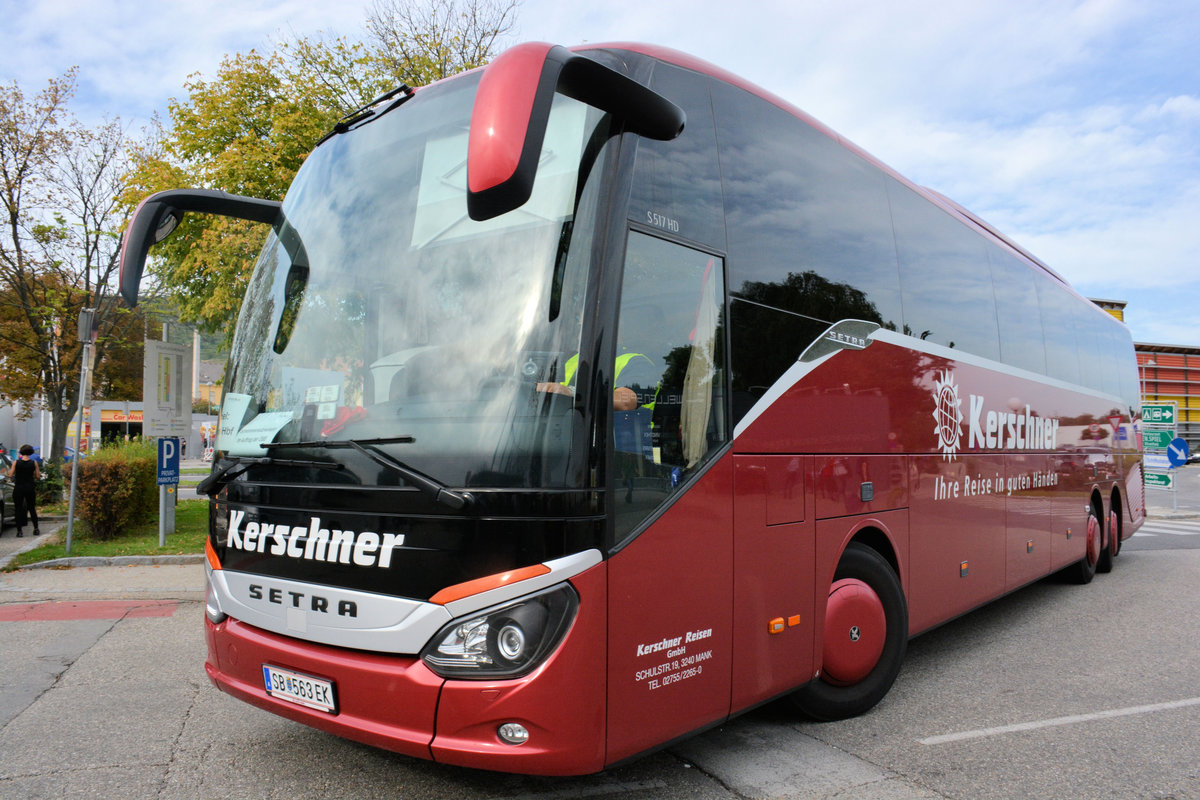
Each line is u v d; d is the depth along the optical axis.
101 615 7.41
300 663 3.07
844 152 4.91
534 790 3.54
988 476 6.25
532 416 2.80
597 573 2.80
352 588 2.95
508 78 2.48
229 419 3.60
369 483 2.95
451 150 3.37
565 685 2.71
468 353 2.97
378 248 3.42
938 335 5.64
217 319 14.55
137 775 3.70
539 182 3.09
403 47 15.39
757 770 3.81
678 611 3.16
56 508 16.53
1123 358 11.47
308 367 3.39
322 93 14.84
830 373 4.32
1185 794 3.63
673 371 3.25
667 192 3.35
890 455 4.84
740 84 4.10
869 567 4.52
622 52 3.46
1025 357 7.29
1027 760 4.01
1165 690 5.24
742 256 3.79
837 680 4.34
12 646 6.20
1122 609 8.01
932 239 5.84
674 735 3.15
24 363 17.34
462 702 2.70
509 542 2.72
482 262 3.09
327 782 3.62
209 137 14.81
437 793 3.51
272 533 3.25
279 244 3.92
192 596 8.31
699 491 3.31
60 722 4.43
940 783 3.71
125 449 13.27
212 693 4.96
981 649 6.37
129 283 3.83
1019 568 6.79
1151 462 23.78
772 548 3.74
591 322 2.87
